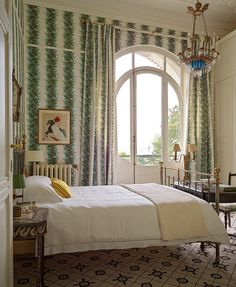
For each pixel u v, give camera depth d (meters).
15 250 2.20
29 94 4.39
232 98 5.04
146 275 2.45
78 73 4.64
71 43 4.61
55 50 4.52
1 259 1.40
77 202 2.59
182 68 5.41
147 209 2.55
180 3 4.80
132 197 2.88
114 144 4.76
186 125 5.25
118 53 4.99
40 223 1.95
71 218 2.36
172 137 5.39
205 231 2.56
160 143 5.29
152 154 5.25
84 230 2.34
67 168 4.46
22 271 2.52
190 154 5.19
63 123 4.55
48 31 4.48
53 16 4.51
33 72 4.40
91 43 4.66
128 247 2.41
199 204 2.69
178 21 5.27
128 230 2.43
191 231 2.52
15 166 2.92
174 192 3.10
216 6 4.85
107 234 2.37
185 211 2.60
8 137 1.58
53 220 2.31
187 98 5.27
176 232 2.48
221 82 5.35
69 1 4.58
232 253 2.94
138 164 5.16
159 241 2.48
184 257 2.85
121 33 4.91
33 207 2.35
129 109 5.13
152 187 3.49
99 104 4.67
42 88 4.45
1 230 1.40
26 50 4.36
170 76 5.38
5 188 1.48
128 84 5.14
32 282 2.31
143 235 2.44
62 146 4.55
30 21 4.39
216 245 2.67
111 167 4.69
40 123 4.43
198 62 3.63
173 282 2.32
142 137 5.20
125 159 5.09
